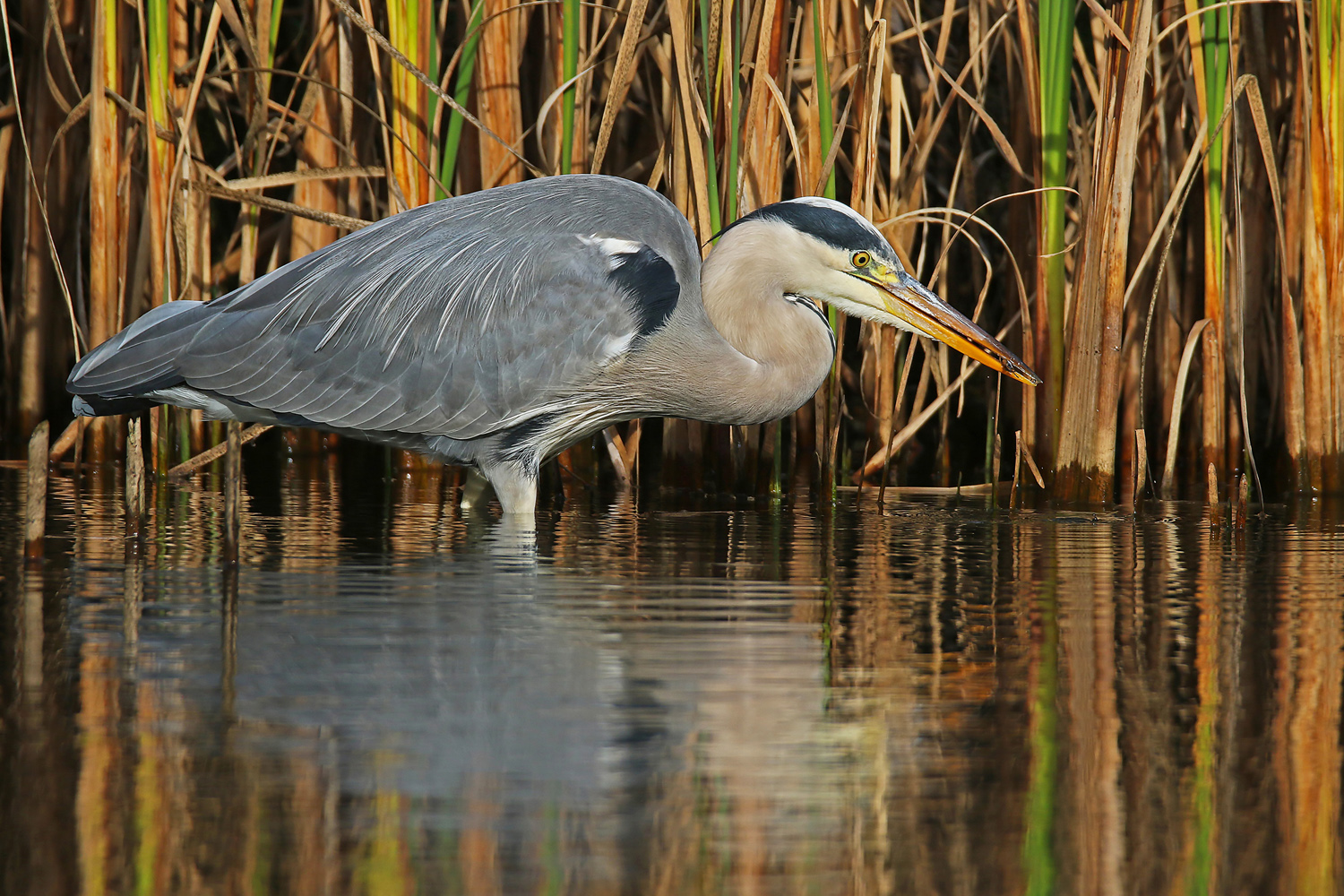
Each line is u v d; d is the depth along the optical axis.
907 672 6.21
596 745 5.28
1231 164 13.26
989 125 12.13
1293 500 11.79
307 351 10.04
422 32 11.95
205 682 5.92
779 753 5.23
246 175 13.34
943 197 15.29
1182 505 11.52
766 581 8.10
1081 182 12.37
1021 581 8.13
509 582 7.96
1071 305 12.14
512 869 4.30
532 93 13.68
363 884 4.18
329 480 12.64
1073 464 11.75
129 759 5.05
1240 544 9.50
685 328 10.26
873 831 4.59
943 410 13.81
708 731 5.43
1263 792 4.89
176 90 12.95
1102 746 5.31
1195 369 14.07
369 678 6.01
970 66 12.55
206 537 9.23
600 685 5.95
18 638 6.50
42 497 8.39
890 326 11.65
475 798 4.79
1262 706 5.74
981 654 6.50
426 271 10.07
